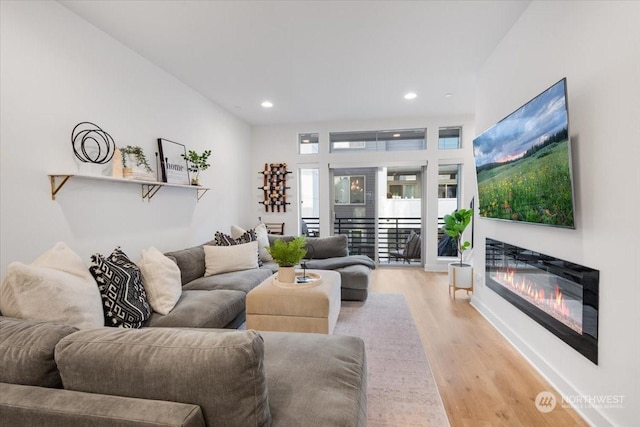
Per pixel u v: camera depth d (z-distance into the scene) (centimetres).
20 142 201
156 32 265
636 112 140
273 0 223
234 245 374
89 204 250
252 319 259
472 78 364
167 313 225
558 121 180
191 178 388
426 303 369
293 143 578
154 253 254
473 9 235
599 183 162
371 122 552
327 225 580
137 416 81
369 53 304
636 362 141
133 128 297
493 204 280
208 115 434
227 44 286
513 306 262
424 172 560
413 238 576
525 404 186
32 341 101
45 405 87
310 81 373
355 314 332
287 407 113
